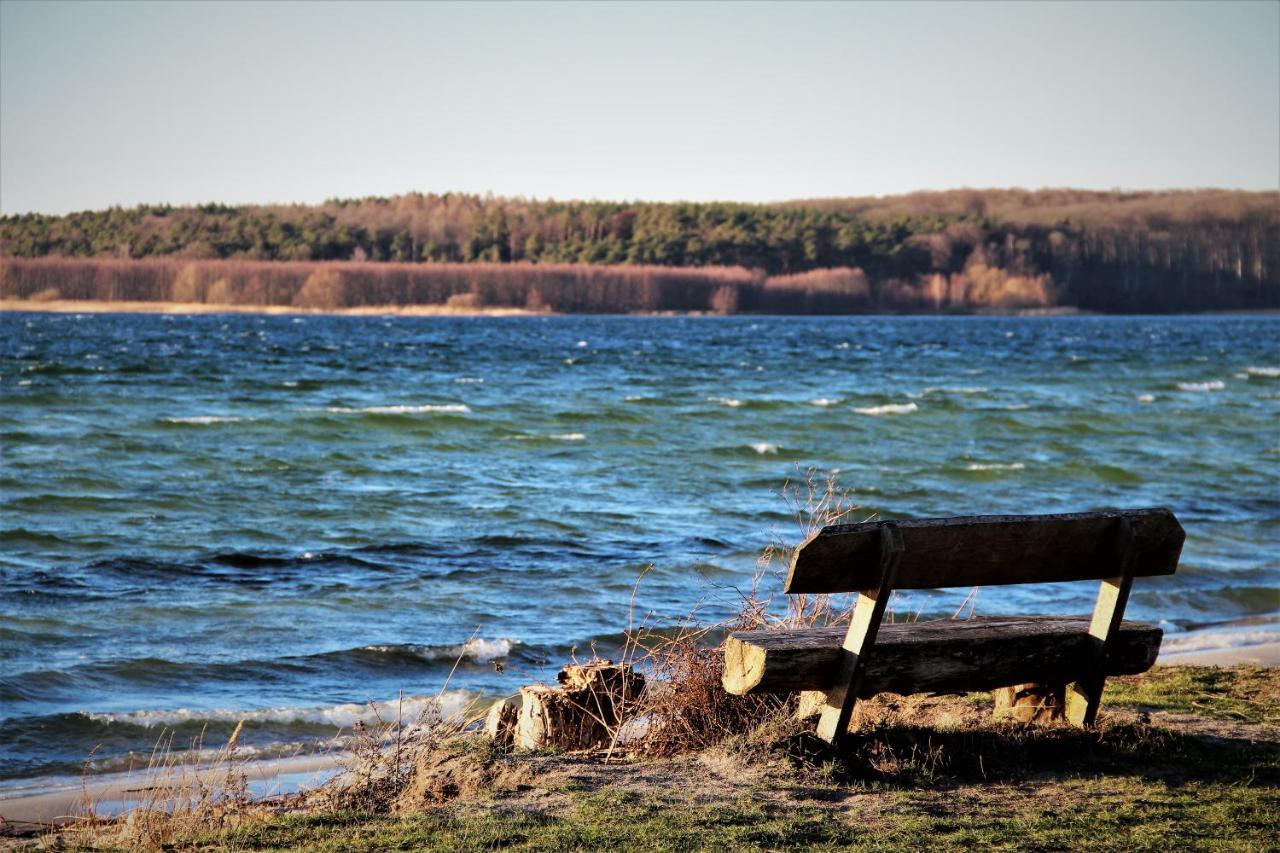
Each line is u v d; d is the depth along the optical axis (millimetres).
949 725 11289
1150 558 10625
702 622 20969
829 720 10180
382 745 11930
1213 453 51156
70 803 12469
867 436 56625
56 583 23953
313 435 53531
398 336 199375
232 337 182250
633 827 8633
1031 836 8531
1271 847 8328
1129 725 11133
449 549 28359
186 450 47062
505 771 10391
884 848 8250
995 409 71000
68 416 59281
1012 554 10094
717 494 37625
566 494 37406
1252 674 15188
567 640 20156
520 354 141500
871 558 9641
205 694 16938
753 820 8797
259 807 10867
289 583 24469
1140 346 184625
